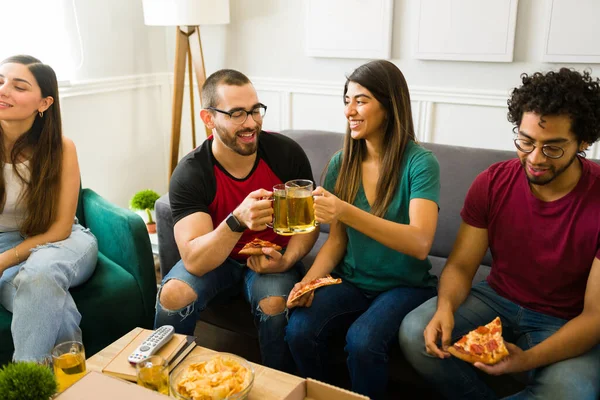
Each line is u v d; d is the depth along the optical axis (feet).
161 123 11.43
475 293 5.16
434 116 9.36
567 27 7.93
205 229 5.68
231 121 5.49
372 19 9.12
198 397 3.63
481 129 9.04
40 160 6.05
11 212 6.18
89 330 5.98
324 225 7.55
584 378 4.08
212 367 3.92
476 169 6.66
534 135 4.19
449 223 6.66
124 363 4.22
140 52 10.57
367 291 5.57
